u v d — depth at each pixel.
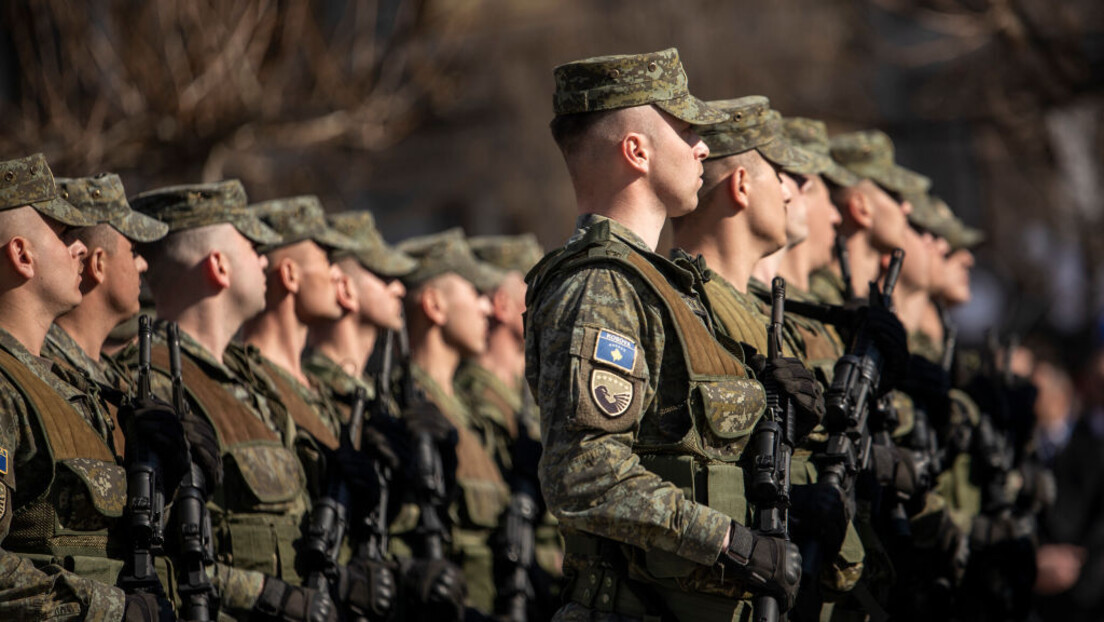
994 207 34.81
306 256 12.85
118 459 9.09
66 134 20.94
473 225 40.97
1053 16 25.02
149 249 11.37
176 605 9.37
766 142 10.12
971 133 34.84
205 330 11.30
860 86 35.09
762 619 7.70
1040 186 33.53
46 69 21.05
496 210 40.91
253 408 11.37
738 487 8.08
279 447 11.16
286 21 22.66
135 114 21.31
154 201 11.31
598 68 8.45
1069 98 25.80
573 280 7.89
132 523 8.80
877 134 14.70
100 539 8.73
